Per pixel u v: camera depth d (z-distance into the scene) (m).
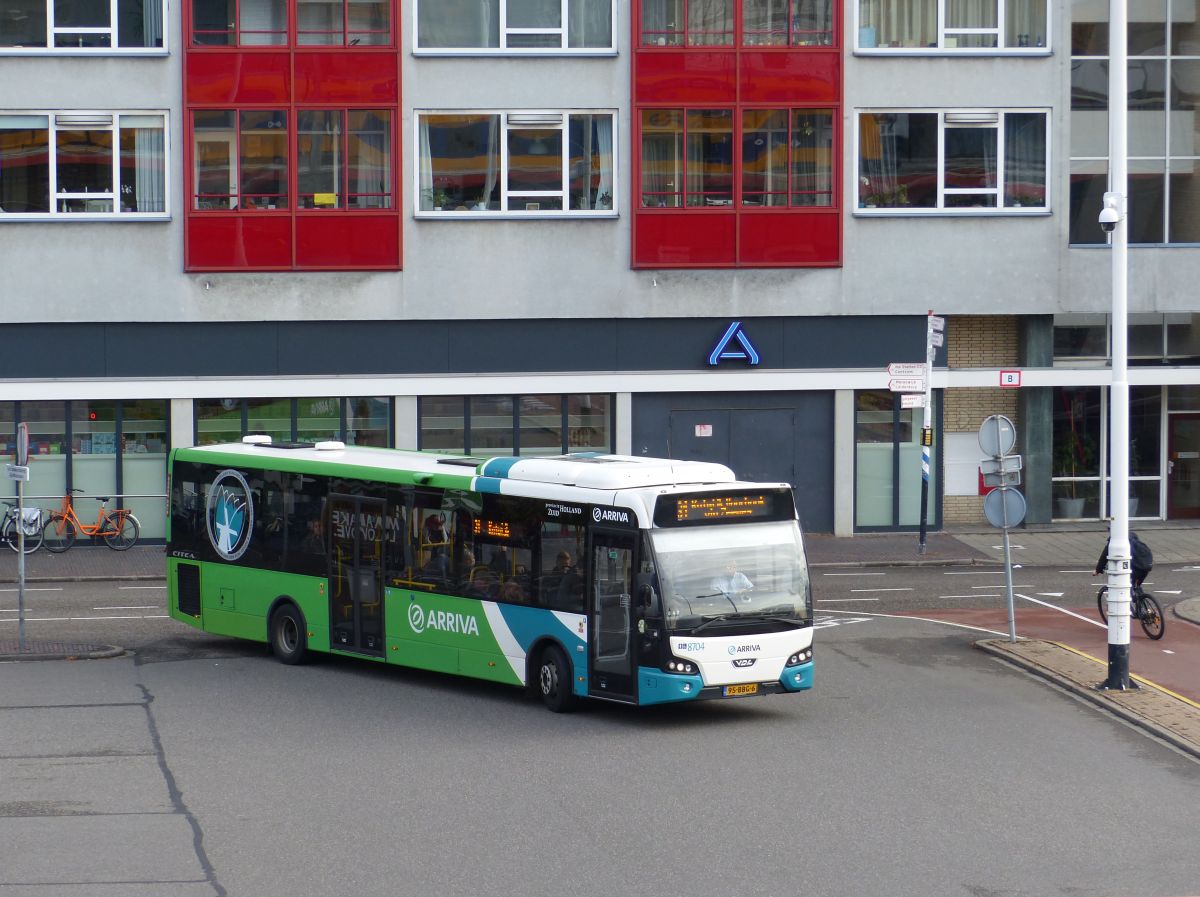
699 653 17.33
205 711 18.47
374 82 34.62
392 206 34.84
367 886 11.24
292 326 34.97
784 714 18.25
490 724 17.75
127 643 23.94
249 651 23.28
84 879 11.41
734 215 35.34
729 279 35.50
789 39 35.19
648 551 17.44
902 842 12.54
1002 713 18.25
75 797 14.11
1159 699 18.72
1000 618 25.81
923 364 33.38
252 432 35.06
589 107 35.09
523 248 35.22
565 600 18.42
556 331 35.47
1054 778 14.96
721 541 17.86
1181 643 23.05
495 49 34.94
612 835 12.74
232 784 14.64
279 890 11.15
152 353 34.72
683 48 34.97
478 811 13.57
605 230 35.31
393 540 20.66
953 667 21.38
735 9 35.09
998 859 12.05
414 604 20.33
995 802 13.97
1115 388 19.41
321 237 34.75
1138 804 13.95
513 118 35.06
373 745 16.52
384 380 34.97
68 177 34.44
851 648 22.94
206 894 11.03
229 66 34.34
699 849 12.29
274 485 22.48
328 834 12.77
